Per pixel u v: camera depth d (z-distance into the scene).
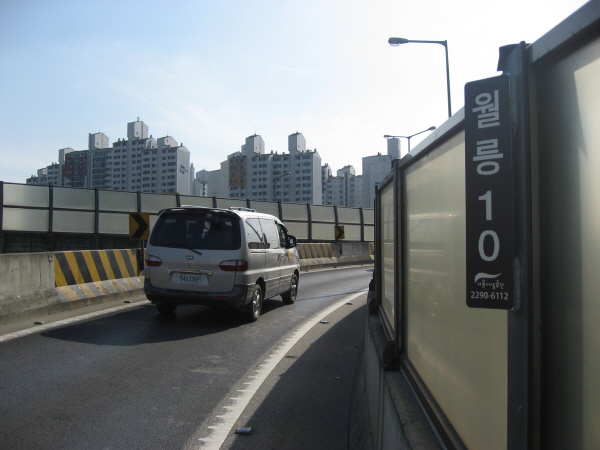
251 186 144.00
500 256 1.47
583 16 1.14
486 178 1.52
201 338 7.50
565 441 1.26
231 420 4.38
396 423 2.48
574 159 1.24
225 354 6.63
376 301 5.52
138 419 4.29
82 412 4.38
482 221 1.52
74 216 23.17
